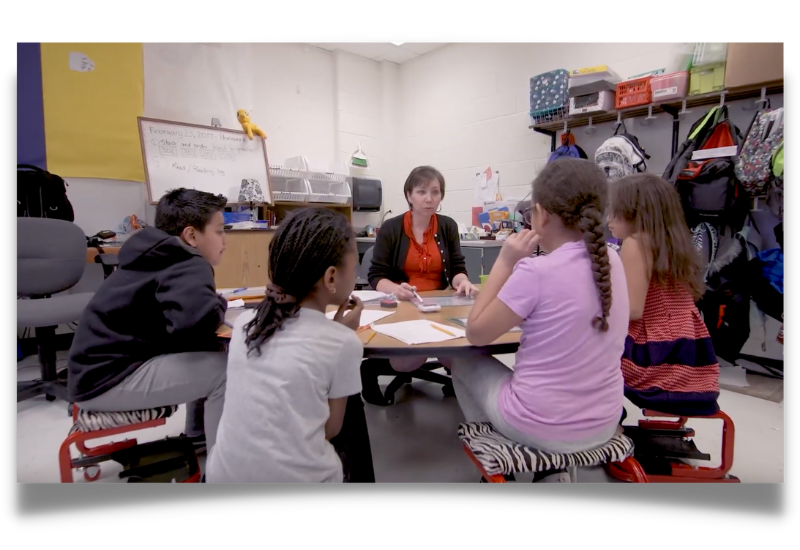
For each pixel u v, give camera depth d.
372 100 4.89
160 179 3.27
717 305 2.39
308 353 0.89
